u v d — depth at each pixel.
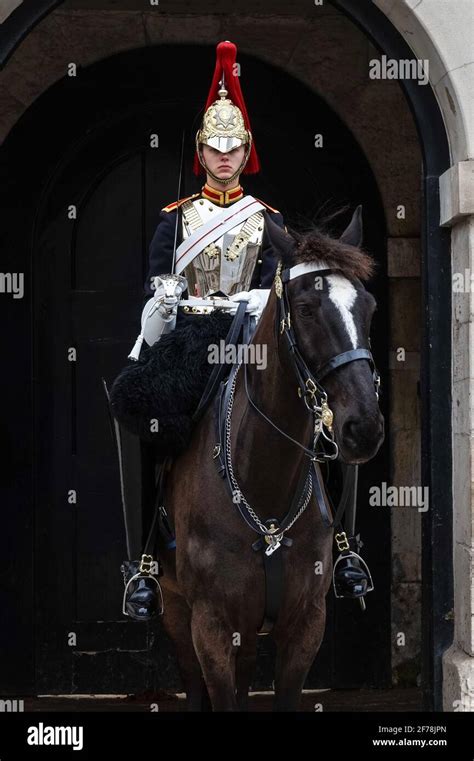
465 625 6.62
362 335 4.91
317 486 5.70
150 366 5.96
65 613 9.20
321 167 9.48
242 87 9.45
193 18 9.34
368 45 9.42
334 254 5.05
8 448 9.17
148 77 9.37
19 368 9.21
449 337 6.94
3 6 6.75
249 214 6.43
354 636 9.32
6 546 9.14
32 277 9.27
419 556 9.38
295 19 9.38
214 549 5.53
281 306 5.18
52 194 9.31
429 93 6.97
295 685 5.61
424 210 7.00
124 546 9.27
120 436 6.38
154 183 9.38
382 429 4.76
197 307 6.31
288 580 5.52
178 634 6.87
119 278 9.35
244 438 5.53
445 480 6.89
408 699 8.95
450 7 6.75
